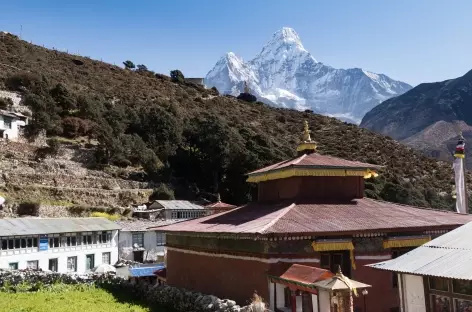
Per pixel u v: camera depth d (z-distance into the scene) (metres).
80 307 26.02
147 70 169.62
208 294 26.61
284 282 21.20
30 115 83.19
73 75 126.94
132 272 40.91
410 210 29.19
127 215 71.31
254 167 85.56
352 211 26.97
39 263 51.88
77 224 58.03
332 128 147.25
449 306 16.62
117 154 85.25
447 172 125.19
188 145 97.62
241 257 24.91
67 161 77.56
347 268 24.55
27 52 130.25
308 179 28.62
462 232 18.88
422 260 17.27
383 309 24.62
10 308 24.69
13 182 65.44
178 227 31.36
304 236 23.08
